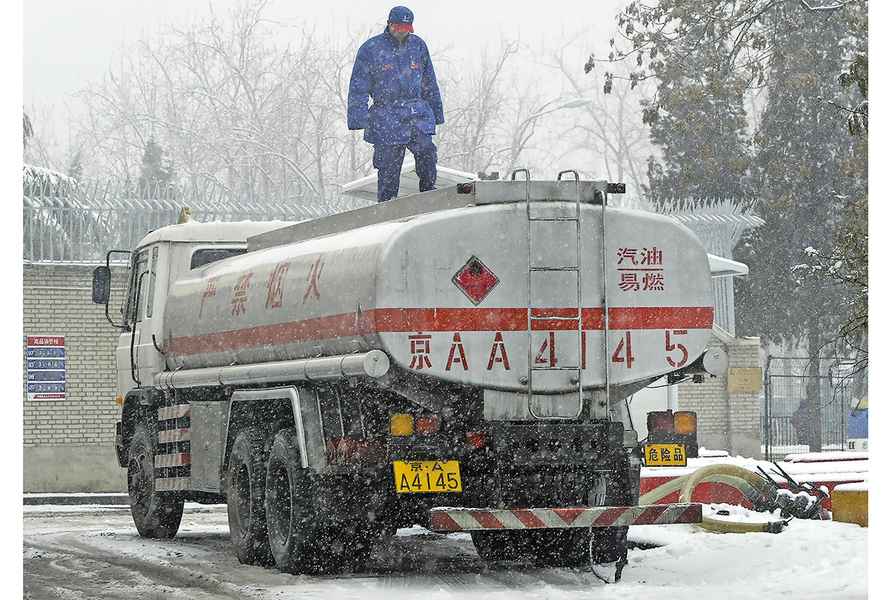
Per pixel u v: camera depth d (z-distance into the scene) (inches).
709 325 578.6
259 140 2962.6
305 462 593.0
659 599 497.4
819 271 984.9
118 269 1270.9
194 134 2955.2
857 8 1059.9
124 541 804.0
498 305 552.7
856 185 1802.4
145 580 602.9
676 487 746.8
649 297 573.3
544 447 560.4
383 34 761.6
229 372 690.2
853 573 531.2
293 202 1307.8
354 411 579.8
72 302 1266.0
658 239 575.2
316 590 544.4
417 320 543.2
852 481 797.2
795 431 1881.2
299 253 628.4
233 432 681.6
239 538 664.4
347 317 562.3
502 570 619.5
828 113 1798.7
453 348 546.9
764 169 1825.8
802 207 1823.3
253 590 550.0
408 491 548.7
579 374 556.4
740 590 514.6
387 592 534.9
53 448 1258.6
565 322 557.6
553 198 562.3
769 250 1835.6
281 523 620.1
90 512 1081.4
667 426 591.8
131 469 834.8
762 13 1111.0
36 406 1255.5
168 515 808.9
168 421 778.2
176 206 1283.2
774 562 573.6
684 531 708.7
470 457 557.9
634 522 550.6
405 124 753.0
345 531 594.6
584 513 548.4
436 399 555.8
